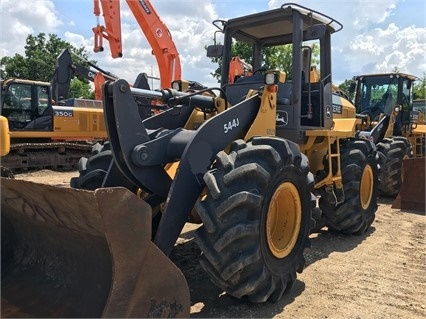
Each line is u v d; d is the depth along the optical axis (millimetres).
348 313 3430
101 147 4602
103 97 3330
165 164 3604
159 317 2461
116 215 2262
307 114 5125
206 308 3400
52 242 3094
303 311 3436
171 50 11594
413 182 7387
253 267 3248
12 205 3000
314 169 5465
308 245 3920
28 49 49688
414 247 5234
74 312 2697
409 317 3393
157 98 3883
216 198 3170
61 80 14469
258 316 3312
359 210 5602
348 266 4535
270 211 3432
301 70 4852
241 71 5754
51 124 13266
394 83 10297
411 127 10938
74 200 2305
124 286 2330
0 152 4527
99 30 10594
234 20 5172
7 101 12461
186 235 5344
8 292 3086
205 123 3545
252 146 3467
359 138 6074
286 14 4809
